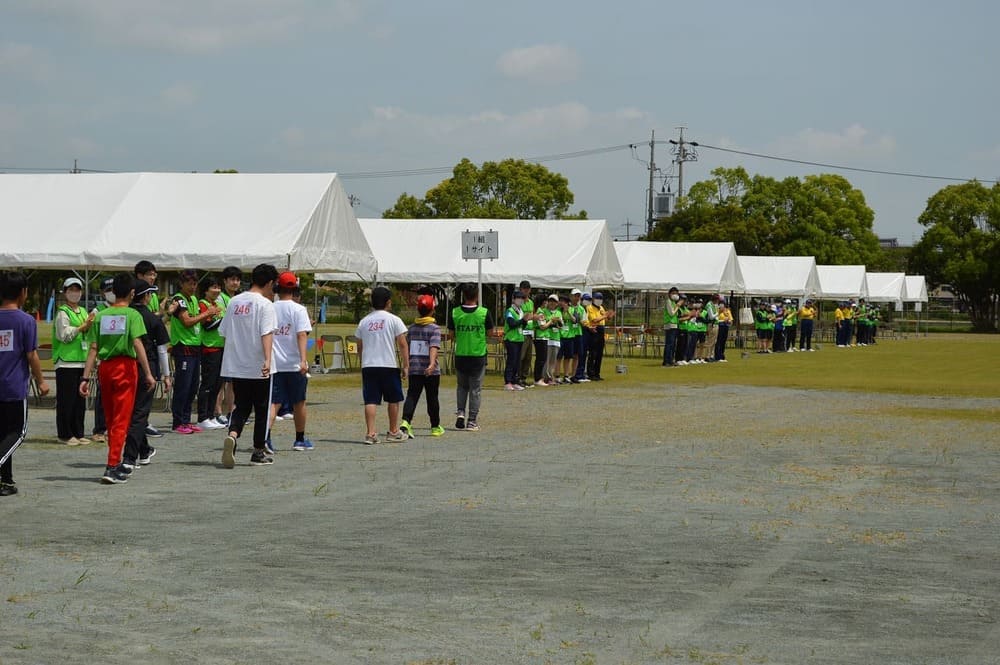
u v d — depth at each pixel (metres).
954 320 99.94
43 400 19.48
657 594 6.60
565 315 25.12
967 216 93.50
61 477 10.92
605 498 9.92
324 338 28.88
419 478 11.01
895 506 9.71
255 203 22.62
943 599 6.57
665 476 11.30
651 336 42.34
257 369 11.67
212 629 5.81
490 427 15.88
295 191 22.81
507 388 23.16
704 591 6.69
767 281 56.84
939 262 93.94
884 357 42.94
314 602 6.35
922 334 83.88
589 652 5.48
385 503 9.57
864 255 90.44
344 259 23.55
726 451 13.38
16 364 9.62
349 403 19.48
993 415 18.45
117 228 22.20
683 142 89.75
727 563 7.43
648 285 44.16
